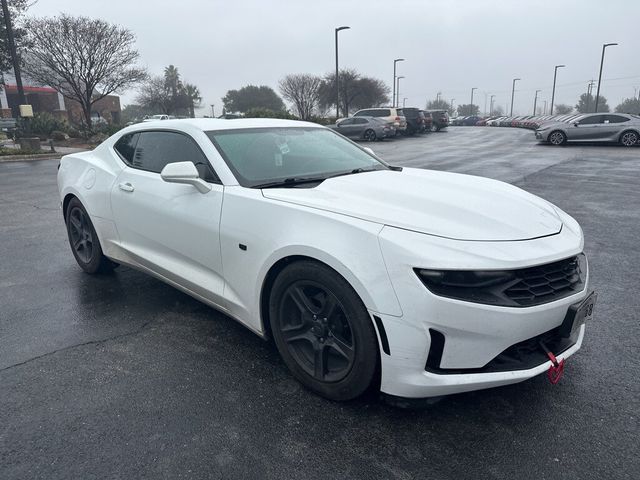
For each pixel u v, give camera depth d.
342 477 2.17
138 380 2.94
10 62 26.55
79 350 3.30
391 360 2.36
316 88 48.44
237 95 72.69
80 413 2.63
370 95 48.44
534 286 2.34
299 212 2.70
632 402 2.66
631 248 5.50
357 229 2.44
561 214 3.07
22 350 3.31
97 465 2.25
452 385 2.31
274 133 3.77
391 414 2.59
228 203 3.08
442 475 2.17
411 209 2.61
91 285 4.49
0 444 2.39
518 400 2.69
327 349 2.70
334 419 2.56
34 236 6.25
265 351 3.28
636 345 3.28
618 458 2.25
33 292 4.32
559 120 22.95
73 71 28.80
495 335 2.26
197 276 3.42
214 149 3.34
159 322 3.72
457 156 16.86
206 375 2.99
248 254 2.93
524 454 2.29
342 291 2.46
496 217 2.61
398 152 19.08
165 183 3.56
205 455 2.31
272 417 2.58
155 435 2.45
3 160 16.83
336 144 4.03
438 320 2.24
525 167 13.18
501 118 62.09
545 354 2.51
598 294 4.17
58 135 26.03
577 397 2.71
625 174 11.52
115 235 4.17
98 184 4.25
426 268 2.23
